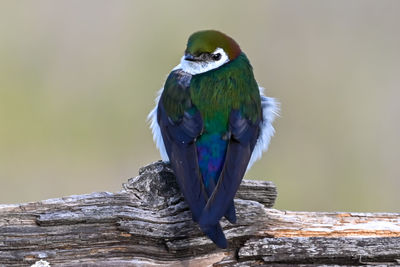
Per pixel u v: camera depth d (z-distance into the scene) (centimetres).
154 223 852
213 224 811
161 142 980
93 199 848
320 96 1702
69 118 1602
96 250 844
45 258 830
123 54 1708
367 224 909
